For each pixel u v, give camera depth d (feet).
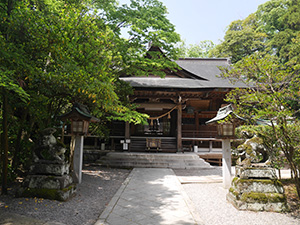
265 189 18.54
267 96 17.20
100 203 19.76
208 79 57.47
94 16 24.53
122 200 20.48
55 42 18.97
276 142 20.81
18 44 18.85
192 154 48.24
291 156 18.83
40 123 26.00
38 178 19.10
